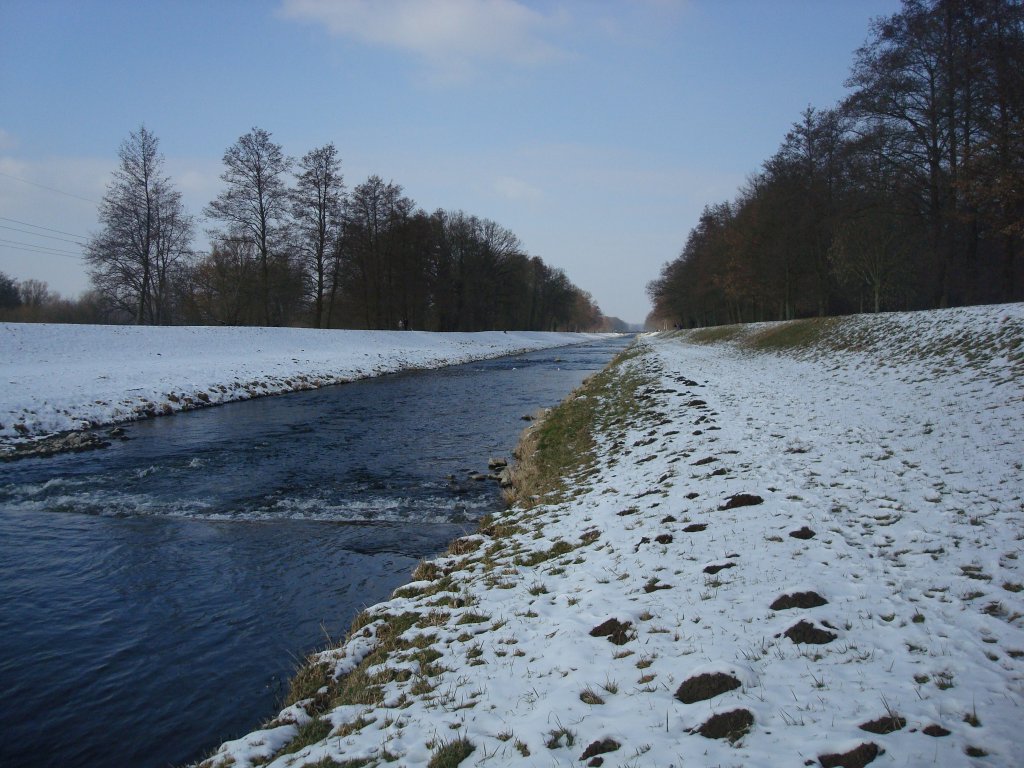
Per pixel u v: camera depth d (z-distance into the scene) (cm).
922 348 1739
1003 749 312
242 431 1812
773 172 4019
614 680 441
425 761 378
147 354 2886
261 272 4344
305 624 681
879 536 634
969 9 2358
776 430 1179
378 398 2541
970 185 2027
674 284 7238
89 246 3725
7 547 915
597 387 2375
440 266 6900
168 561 860
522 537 837
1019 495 688
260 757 423
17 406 1758
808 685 396
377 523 1021
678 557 655
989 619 451
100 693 562
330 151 4619
